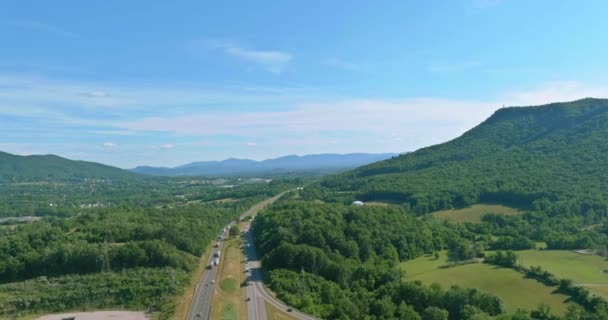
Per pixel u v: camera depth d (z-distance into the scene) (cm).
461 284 16512
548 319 13112
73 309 15850
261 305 14412
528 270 16975
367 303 14812
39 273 18788
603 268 17162
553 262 18188
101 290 16762
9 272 18738
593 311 13462
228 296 15612
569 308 13362
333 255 19388
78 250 19238
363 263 19138
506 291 15538
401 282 16088
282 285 16250
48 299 16275
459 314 14062
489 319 12625
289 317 13238
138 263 19225
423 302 14738
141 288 16725
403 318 13338
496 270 17550
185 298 15650
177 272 18475
